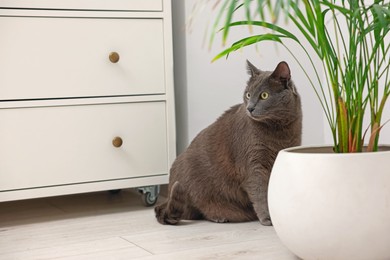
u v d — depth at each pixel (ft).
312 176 4.33
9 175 6.50
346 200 4.23
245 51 7.59
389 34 6.37
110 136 6.89
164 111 7.13
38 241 5.85
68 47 6.64
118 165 6.96
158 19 7.04
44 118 6.60
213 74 7.55
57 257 5.25
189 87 7.40
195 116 7.48
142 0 6.93
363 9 4.09
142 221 6.55
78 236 5.99
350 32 4.40
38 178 6.62
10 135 6.48
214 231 5.96
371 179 4.25
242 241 5.50
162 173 7.17
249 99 5.89
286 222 4.50
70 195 8.23
